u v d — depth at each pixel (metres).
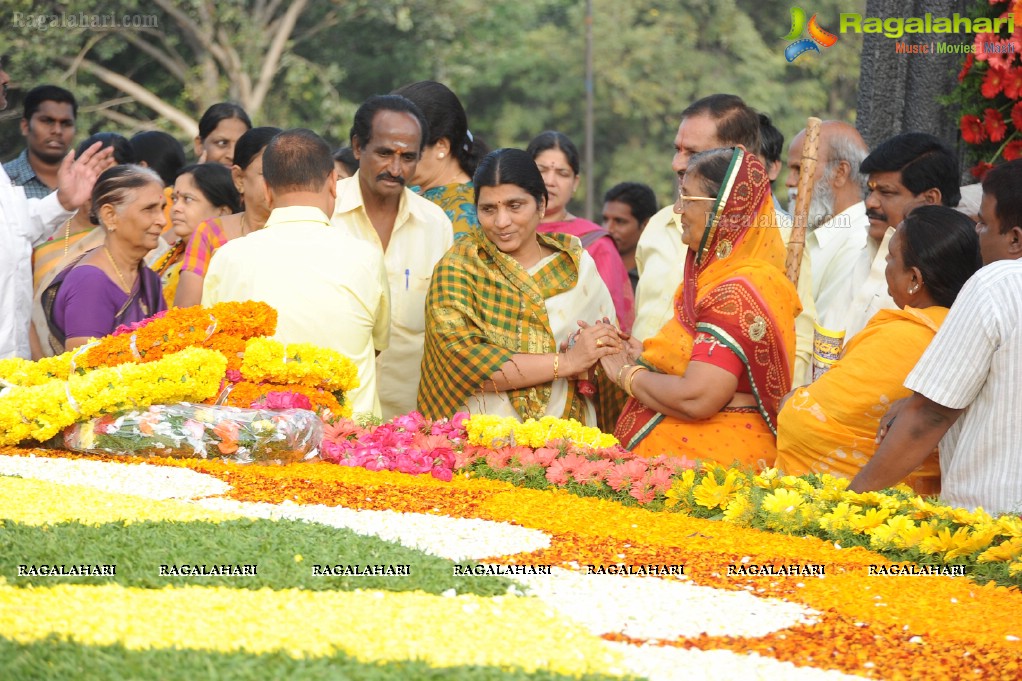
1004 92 8.74
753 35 42.97
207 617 3.88
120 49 35.38
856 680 3.77
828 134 8.15
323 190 7.25
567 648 3.82
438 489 5.96
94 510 5.04
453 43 41.53
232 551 4.54
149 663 3.49
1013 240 5.80
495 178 7.28
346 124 37.50
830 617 4.34
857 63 40.25
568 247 7.59
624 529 5.41
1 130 31.19
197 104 36.75
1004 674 3.85
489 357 7.20
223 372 6.46
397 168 7.92
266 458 6.19
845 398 6.21
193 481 5.69
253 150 8.24
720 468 5.89
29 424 6.07
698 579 4.71
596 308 7.67
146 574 4.26
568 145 9.77
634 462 6.17
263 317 6.64
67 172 8.46
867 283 7.40
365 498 5.64
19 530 4.68
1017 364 5.30
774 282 6.59
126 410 6.13
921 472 6.30
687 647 3.97
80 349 6.66
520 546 5.01
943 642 4.13
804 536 5.44
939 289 6.18
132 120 36.44
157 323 6.60
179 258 9.22
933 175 7.22
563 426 6.67
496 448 6.52
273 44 37.69
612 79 42.91
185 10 36.03
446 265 7.46
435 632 3.88
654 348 6.89
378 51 40.81
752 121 7.52
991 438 5.41
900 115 9.52
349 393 7.07
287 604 4.04
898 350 6.14
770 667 3.80
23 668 3.41
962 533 5.05
